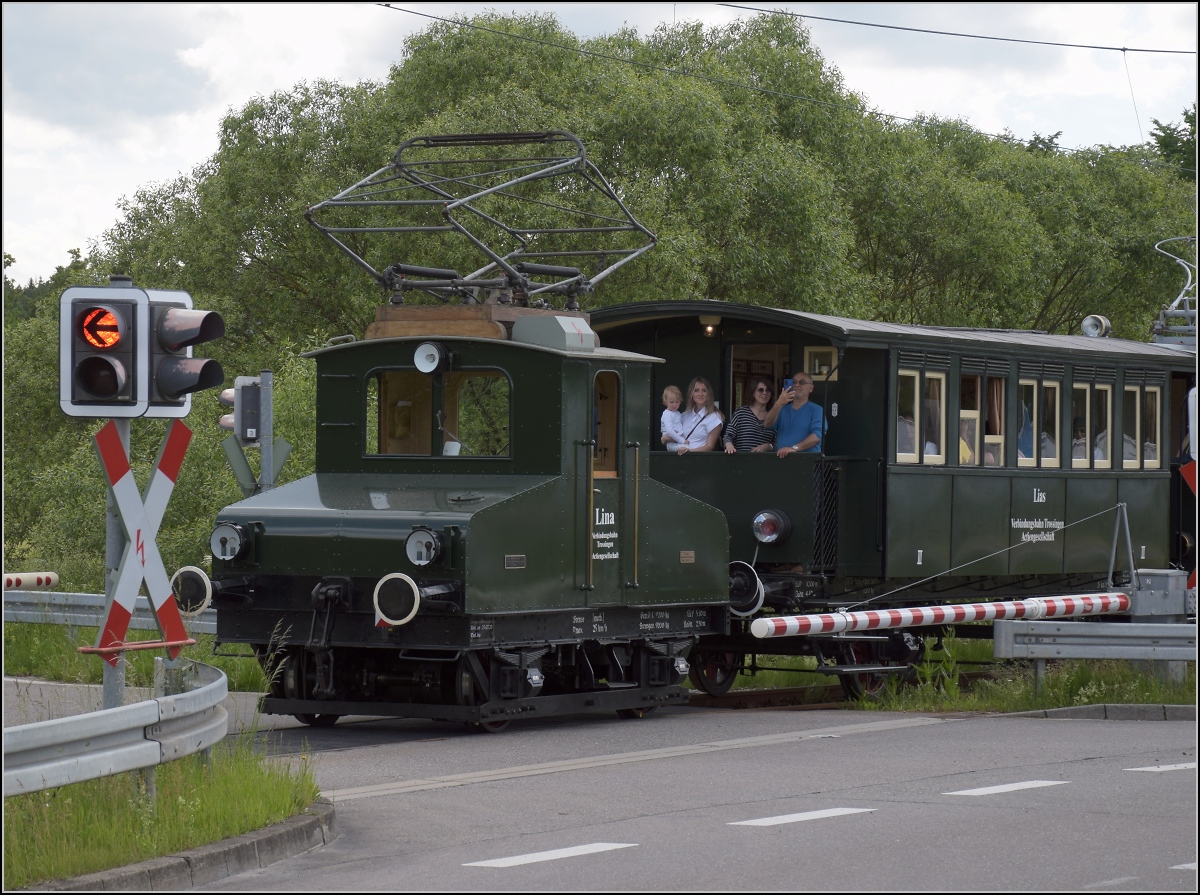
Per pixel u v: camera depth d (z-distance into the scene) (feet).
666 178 111.65
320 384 50.70
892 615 55.11
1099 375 67.87
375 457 49.73
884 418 56.80
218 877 27.09
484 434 48.44
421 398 49.44
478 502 45.65
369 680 47.29
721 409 60.54
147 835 27.45
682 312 59.41
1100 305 169.99
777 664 71.51
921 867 27.07
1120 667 54.39
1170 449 74.54
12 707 47.21
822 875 26.48
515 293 51.47
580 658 49.42
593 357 48.62
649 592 50.62
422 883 26.30
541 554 46.78
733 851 28.58
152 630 60.95
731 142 116.57
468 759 41.14
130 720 28.02
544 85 114.93
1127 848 28.66
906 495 57.41
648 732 46.85
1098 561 67.77
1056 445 65.51
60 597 63.31
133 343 29.68
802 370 58.65
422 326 49.96
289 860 28.63
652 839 29.89
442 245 103.04
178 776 30.01
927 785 36.11
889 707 54.54
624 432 50.08
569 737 45.73
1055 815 32.01
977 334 63.46
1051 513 64.85
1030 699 52.85
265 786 31.14
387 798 34.96
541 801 34.42
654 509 50.98
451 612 44.14
